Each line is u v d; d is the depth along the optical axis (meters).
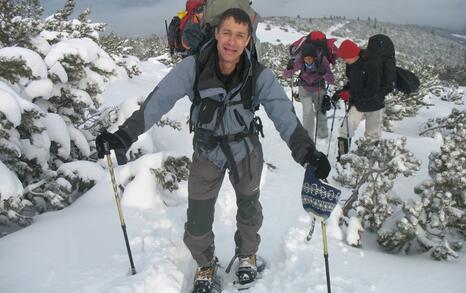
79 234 3.20
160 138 5.59
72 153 4.93
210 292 2.68
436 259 3.22
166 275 2.71
